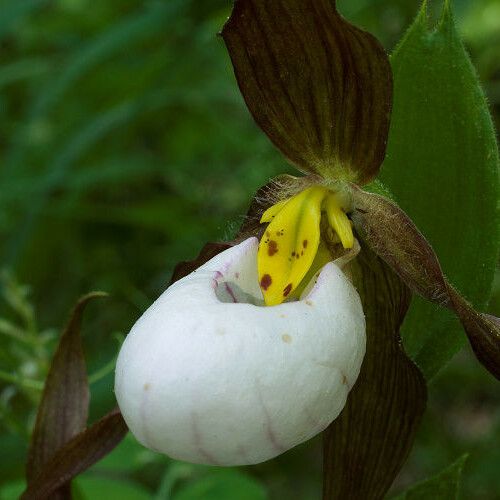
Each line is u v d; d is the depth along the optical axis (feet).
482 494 0.80
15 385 0.66
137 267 0.97
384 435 0.58
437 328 0.59
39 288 0.98
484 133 0.57
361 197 0.57
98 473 0.81
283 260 0.57
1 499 0.68
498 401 0.92
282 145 0.57
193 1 0.86
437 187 0.58
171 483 0.68
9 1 0.91
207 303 0.53
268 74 0.56
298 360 0.52
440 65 0.57
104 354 0.81
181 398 0.51
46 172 0.87
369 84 0.54
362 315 0.56
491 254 0.57
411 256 0.56
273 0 0.53
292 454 0.85
